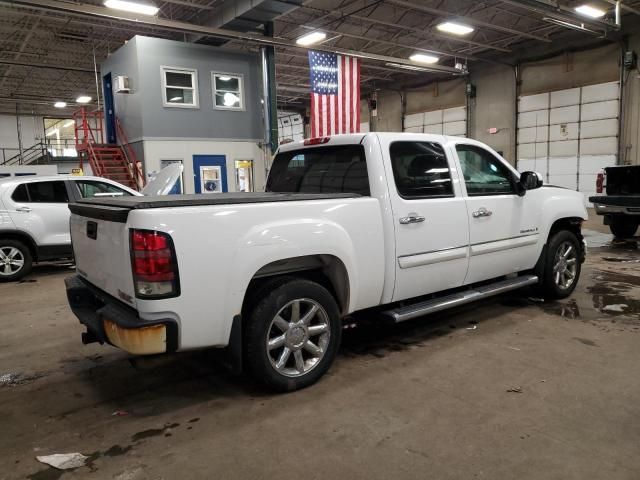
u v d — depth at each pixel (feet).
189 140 46.09
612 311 15.66
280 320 10.07
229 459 7.94
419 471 7.45
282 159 14.55
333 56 47.29
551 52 60.75
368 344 13.23
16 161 88.84
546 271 16.29
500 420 8.91
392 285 11.82
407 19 52.80
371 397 10.00
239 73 48.44
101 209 9.51
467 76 70.85
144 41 43.14
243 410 9.64
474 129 71.15
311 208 10.27
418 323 14.93
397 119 83.20
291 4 39.86
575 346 12.57
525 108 64.44
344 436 8.52
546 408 9.30
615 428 8.52
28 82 72.13
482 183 14.16
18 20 46.73
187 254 8.65
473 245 13.58
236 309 9.30
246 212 9.33
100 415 9.68
